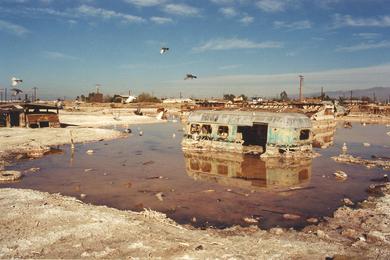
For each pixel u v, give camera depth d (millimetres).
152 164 30500
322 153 36938
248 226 15812
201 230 14930
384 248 12586
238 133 38031
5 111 51844
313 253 12125
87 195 20844
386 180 24562
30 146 36625
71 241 12820
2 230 13734
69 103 138500
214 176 26078
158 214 16469
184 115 64438
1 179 23875
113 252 11938
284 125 32562
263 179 25219
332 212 17797
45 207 16656
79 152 36375
